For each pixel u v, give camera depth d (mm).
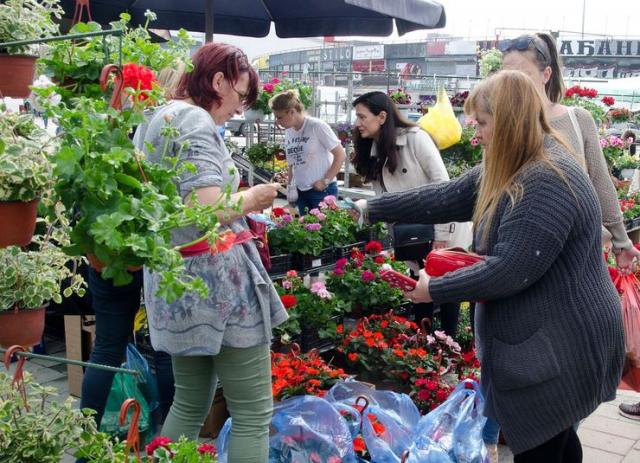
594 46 36781
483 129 2246
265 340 2285
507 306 2219
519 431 2223
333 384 3322
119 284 1405
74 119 1446
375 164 4289
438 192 2676
